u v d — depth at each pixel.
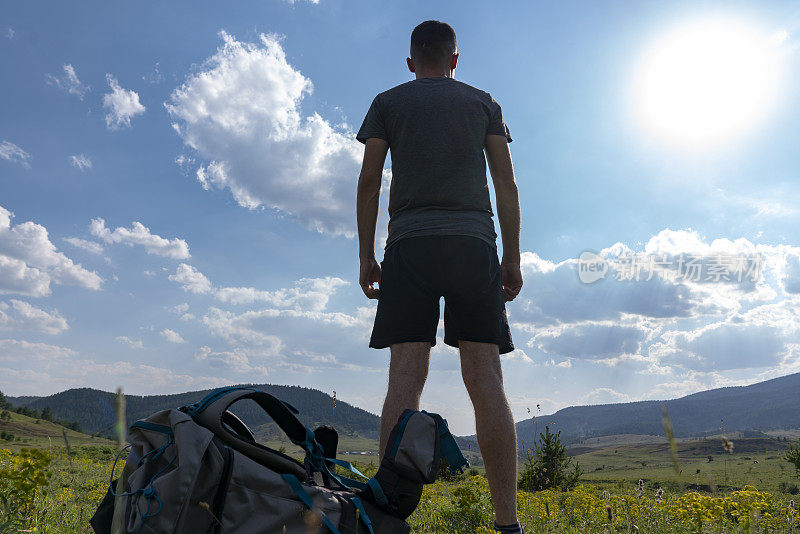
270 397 1.73
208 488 1.37
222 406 1.56
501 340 2.30
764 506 3.66
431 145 2.39
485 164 2.51
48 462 2.70
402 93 2.56
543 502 6.34
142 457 1.44
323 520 1.42
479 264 2.29
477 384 2.23
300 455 1.81
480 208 2.39
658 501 4.98
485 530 3.86
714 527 3.75
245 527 1.37
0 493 2.62
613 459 194.12
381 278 2.43
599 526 4.66
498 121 2.63
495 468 2.16
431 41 2.72
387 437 2.11
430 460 1.54
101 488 6.29
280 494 1.45
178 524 1.29
